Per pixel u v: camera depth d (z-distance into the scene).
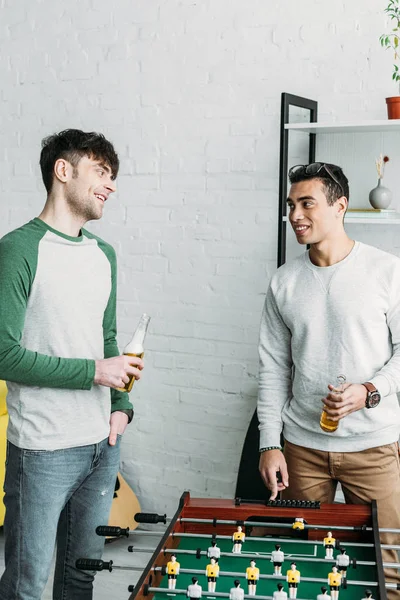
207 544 2.08
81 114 3.98
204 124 3.70
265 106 3.56
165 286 3.87
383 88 3.32
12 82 4.13
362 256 2.40
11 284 2.08
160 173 3.83
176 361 3.88
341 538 2.09
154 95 3.80
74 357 2.21
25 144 4.13
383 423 2.40
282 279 2.50
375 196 3.14
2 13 4.12
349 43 3.36
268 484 2.45
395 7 3.27
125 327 3.98
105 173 2.26
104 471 2.37
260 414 2.56
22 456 2.18
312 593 1.85
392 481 2.43
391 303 2.36
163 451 3.94
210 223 3.74
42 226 2.19
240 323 3.71
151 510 3.99
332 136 3.42
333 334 2.38
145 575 1.72
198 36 3.67
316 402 2.43
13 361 2.08
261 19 3.52
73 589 2.40
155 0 3.74
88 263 2.25
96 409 2.28
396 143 3.31
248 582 1.79
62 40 3.99
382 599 1.60
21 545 2.20
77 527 2.38
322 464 2.45
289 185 3.54
